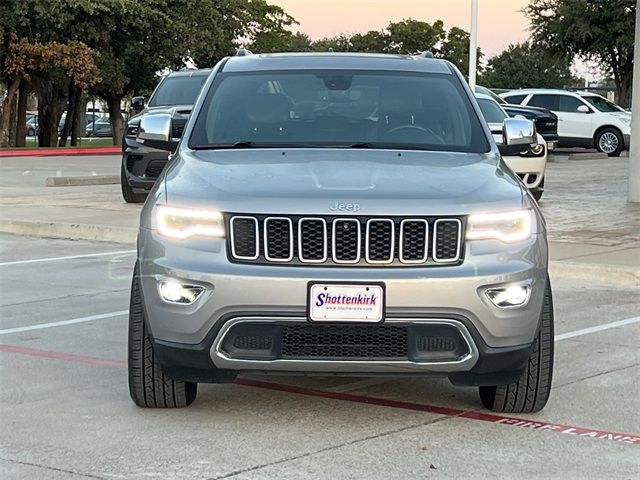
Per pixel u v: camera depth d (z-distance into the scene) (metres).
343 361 4.99
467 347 5.04
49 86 47.62
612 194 17.45
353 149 6.04
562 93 30.38
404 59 6.92
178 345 5.10
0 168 26.81
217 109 6.39
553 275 10.05
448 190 5.25
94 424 5.44
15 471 4.76
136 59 47.78
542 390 5.48
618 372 6.56
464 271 5.02
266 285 4.94
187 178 5.48
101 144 55.78
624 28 40.75
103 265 10.93
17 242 12.84
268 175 5.43
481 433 5.32
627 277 9.72
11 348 7.19
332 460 4.91
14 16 40.16
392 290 4.94
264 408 5.73
